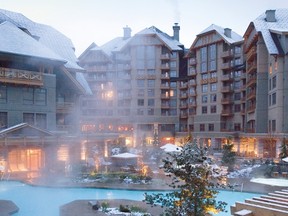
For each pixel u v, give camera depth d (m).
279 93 44.06
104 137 41.50
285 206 10.85
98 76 76.69
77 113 44.16
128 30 80.62
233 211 11.93
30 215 19.20
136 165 36.69
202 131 68.88
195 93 71.31
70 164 34.22
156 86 74.31
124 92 75.62
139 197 24.23
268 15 49.78
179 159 11.46
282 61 44.00
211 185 11.85
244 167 35.44
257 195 24.14
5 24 38.47
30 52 36.09
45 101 38.59
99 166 36.06
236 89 64.50
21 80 35.31
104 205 19.84
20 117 36.41
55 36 49.44
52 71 39.72
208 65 68.56
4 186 27.50
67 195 24.80
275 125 45.50
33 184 27.41
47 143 34.06
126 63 75.88
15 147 32.72
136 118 73.62
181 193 11.45
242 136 54.78
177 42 77.31
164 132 73.88
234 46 64.56
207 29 68.50
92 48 76.19
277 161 37.94
